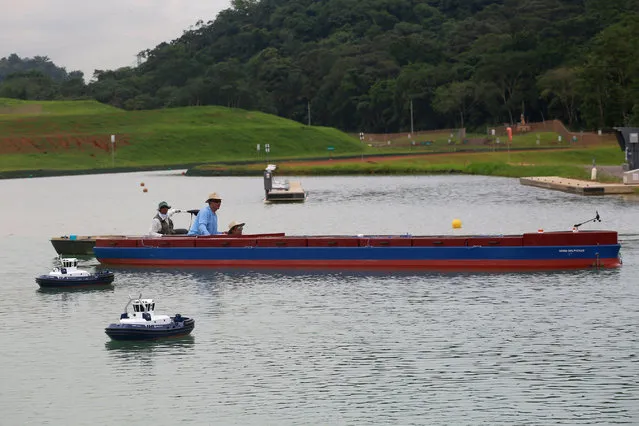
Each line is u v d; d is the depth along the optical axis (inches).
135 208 3732.8
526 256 1865.2
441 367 1209.4
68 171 7239.2
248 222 2925.7
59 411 1078.4
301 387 1143.0
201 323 1464.1
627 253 2065.7
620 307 1510.8
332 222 2876.5
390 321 1451.8
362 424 1022.4
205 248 1964.8
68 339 1384.1
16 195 4741.6
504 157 6712.6
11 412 1078.4
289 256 1935.3
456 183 4771.2
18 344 1357.0
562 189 3919.8
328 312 1520.7
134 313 1390.3
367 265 1911.9
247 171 6417.3
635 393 1098.1
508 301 1574.8
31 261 2180.1
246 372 1202.6
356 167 6186.0
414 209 3267.7
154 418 1051.9
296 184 4557.1
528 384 1136.8
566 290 1652.3
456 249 1877.5
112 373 1209.4
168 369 1221.1
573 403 1071.6
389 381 1157.1
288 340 1349.7
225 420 1042.1
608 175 4397.1
